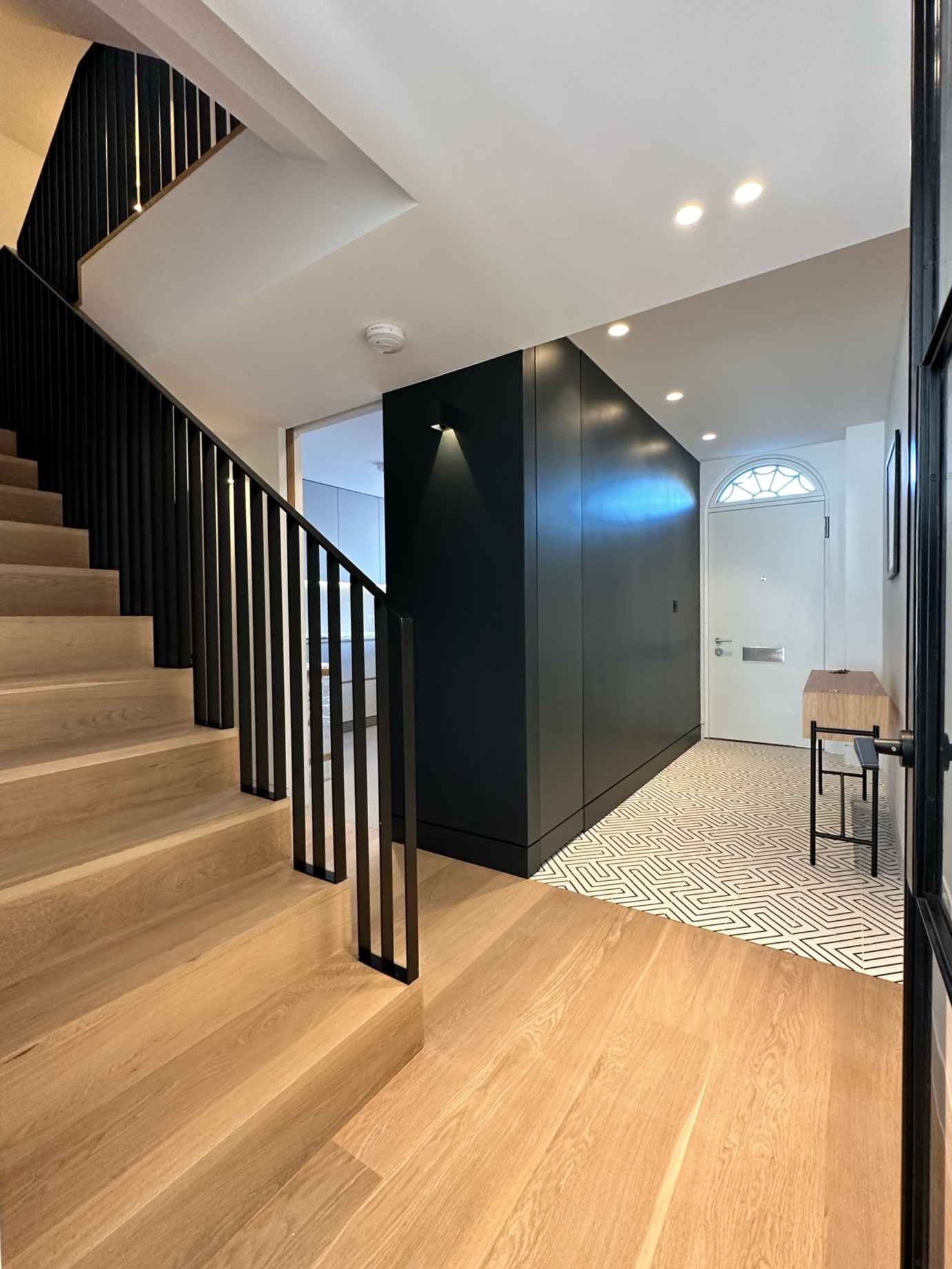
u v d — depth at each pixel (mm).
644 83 1232
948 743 771
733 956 2053
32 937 1291
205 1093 1205
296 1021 1418
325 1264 1087
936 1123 783
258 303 2088
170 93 2432
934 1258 771
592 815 3334
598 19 1101
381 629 1592
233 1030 1380
